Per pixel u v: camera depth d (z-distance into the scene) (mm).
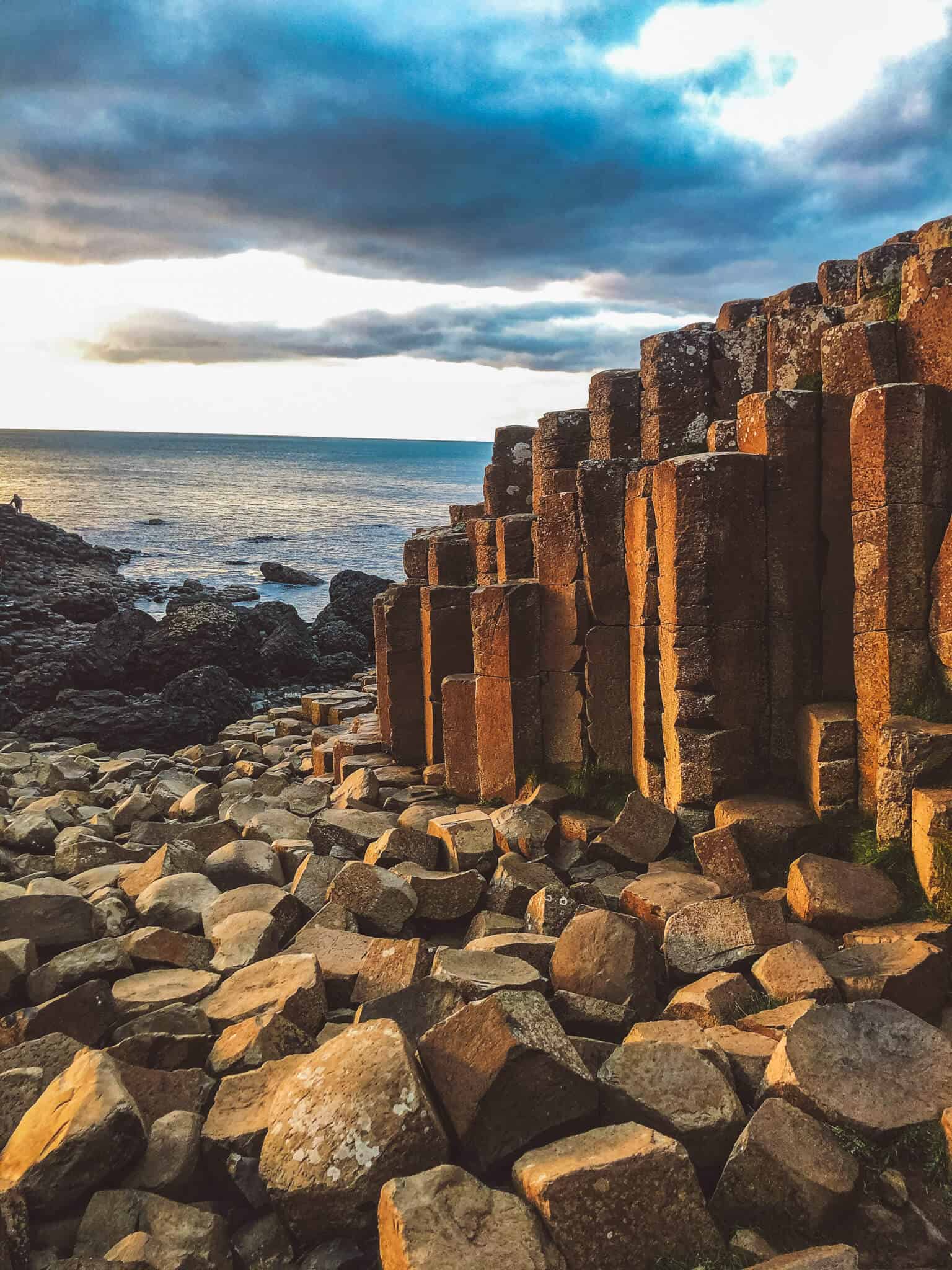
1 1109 5562
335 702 18547
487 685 10836
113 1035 6406
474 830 9289
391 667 12922
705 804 8711
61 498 100625
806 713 8422
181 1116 5309
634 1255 4336
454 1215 4258
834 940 6918
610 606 10211
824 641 8688
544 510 10516
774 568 8625
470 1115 4938
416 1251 4051
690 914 7109
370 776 11898
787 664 8711
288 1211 4703
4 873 10117
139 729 18547
